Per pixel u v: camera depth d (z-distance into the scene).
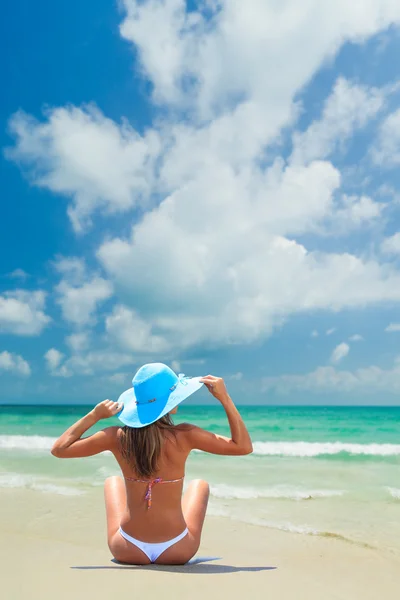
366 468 9.89
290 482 8.13
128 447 3.06
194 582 2.67
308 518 5.71
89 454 3.14
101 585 2.55
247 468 9.74
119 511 3.36
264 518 5.71
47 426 27.14
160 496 3.09
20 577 2.70
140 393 3.13
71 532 5.02
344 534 5.02
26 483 7.83
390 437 22.05
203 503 3.43
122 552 3.13
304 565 3.88
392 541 4.75
